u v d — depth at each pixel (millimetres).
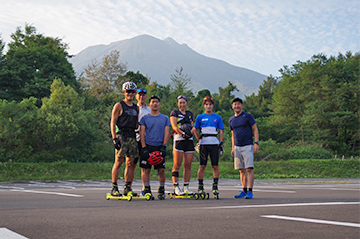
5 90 39938
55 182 15258
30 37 53344
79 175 20328
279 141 53031
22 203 5402
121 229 3096
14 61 40250
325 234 2879
